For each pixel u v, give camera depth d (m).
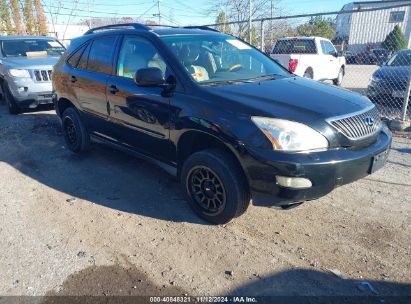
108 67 4.41
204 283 2.68
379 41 24.45
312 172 2.76
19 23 26.50
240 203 3.15
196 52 3.88
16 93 7.68
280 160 2.77
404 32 24.36
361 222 3.43
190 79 3.47
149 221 3.53
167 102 3.51
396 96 7.69
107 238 3.26
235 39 4.59
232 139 2.97
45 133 6.62
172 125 3.49
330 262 2.87
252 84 3.57
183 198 3.97
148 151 4.04
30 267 2.88
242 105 3.04
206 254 3.00
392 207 3.70
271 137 2.82
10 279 2.75
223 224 3.43
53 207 3.84
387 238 3.17
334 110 3.04
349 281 2.66
